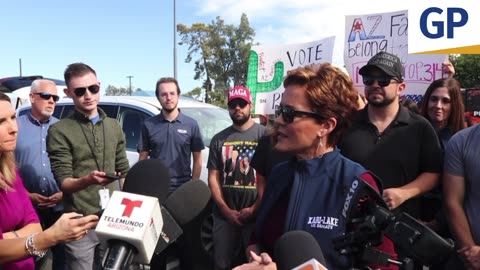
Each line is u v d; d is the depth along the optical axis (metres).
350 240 1.40
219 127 5.79
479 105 6.48
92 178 2.81
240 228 3.92
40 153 4.29
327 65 1.74
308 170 1.65
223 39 32.28
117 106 5.99
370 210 1.46
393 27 4.60
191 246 2.19
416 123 2.92
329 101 1.64
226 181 4.09
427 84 4.52
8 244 1.73
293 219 1.59
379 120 2.97
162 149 4.64
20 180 2.25
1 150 2.02
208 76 32.66
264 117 5.43
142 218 1.50
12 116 2.06
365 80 2.94
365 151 2.92
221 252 3.89
